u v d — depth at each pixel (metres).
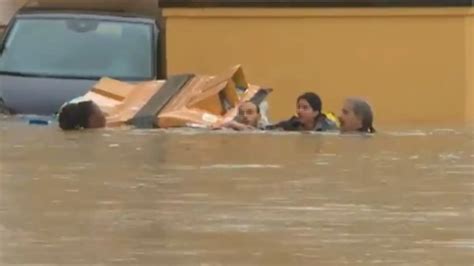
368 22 50.56
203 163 29.00
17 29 48.66
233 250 17.95
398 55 50.56
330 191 24.09
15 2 61.06
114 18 49.84
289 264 17.00
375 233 19.36
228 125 39.25
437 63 50.59
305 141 35.31
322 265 16.97
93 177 26.17
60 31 48.62
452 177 26.58
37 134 37.28
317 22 50.66
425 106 50.69
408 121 50.06
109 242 18.48
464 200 22.94
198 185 24.81
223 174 26.75
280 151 32.19
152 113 40.28
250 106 39.56
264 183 25.20
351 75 50.75
